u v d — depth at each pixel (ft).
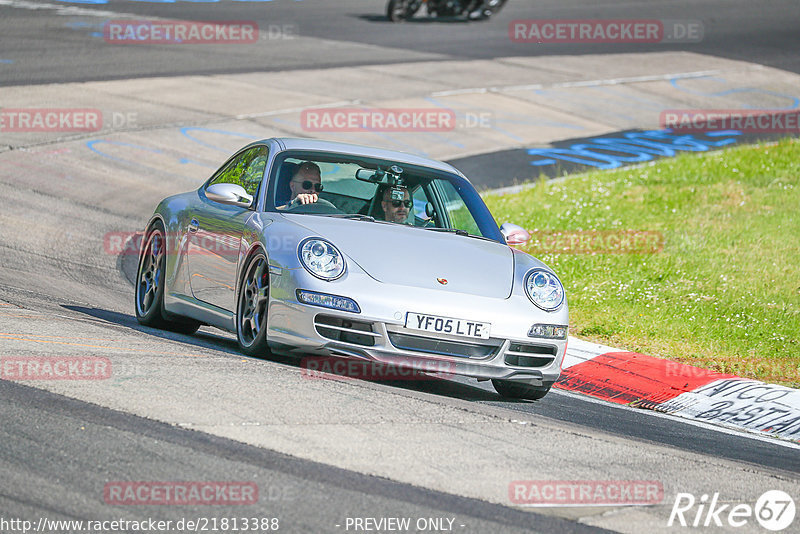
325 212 82.33
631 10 437.17
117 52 281.13
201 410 58.65
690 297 122.11
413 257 76.74
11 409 55.67
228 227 83.25
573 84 297.53
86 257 127.85
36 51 270.46
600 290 124.47
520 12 420.77
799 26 417.28
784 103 292.40
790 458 74.23
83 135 195.62
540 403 81.51
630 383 92.94
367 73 286.05
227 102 237.66
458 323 72.84
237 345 91.15
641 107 278.26
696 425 82.79
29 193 155.53
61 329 77.87
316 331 71.61
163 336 86.02
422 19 390.83
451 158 212.84
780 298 122.93
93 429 53.67
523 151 222.89
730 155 206.80
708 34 392.47
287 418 59.00
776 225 156.25
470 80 290.35
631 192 181.06
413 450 56.54
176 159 189.78
